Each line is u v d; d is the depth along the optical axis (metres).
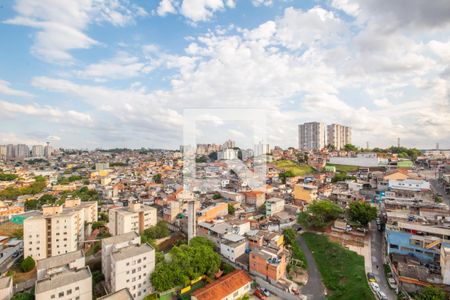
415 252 50.22
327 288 49.03
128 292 40.56
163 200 104.12
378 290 43.62
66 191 138.12
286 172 131.12
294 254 60.00
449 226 54.25
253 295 47.56
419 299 38.25
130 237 55.72
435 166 130.00
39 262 46.75
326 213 73.31
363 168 138.62
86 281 42.41
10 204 117.19
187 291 48.50
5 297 42.25
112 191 128.50
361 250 58.62
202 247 54.44
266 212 85.06
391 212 65.19
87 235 81.38
